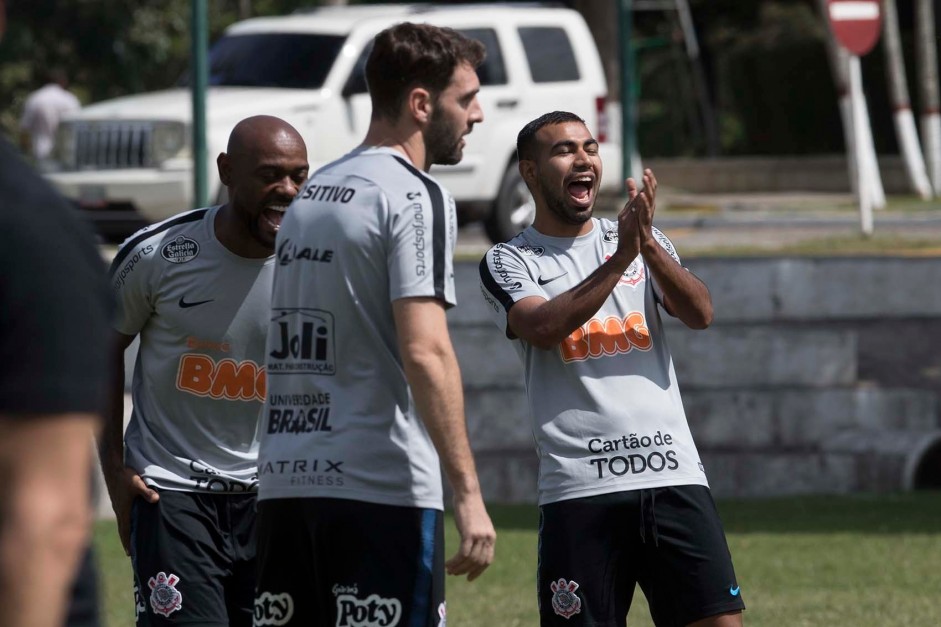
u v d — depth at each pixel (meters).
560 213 18.33
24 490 8.52
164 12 107.81
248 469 18.53
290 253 14.95
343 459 14.55
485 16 55.69
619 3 65.94
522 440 41.56
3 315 8.61
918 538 33.59
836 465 40.69
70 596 9.39
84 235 8.98
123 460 18.66
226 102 50.06
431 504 14.75
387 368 14.64
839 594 28.28
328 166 15.16
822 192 103.19
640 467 17.62
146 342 18.62
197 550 18.30
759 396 41.81
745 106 115.88
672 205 85.94
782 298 43.69
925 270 44.09
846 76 78.88
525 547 33.59
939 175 93.38
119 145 50.34
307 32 53.22
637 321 18.08
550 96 56.25
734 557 31.98
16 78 103.12
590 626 17.66
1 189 8.76
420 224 14.38
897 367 43.25
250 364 18.33
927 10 93.06
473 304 42.22
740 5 119.88
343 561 14.59
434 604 14.73
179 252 18.08
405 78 14.89
